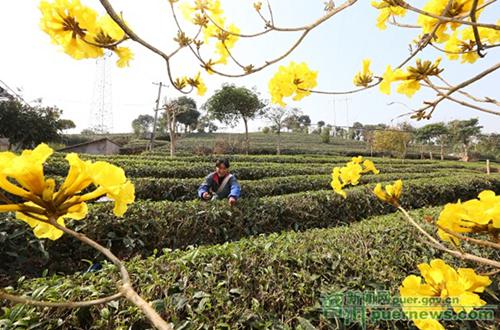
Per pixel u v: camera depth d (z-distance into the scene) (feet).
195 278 7.22
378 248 9.39
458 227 2.09
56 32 2.27
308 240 9.88
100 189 1.62
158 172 29.27
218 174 16.44
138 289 6.77
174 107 48.44
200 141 114.42
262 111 88.94
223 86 79.82
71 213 1.62
